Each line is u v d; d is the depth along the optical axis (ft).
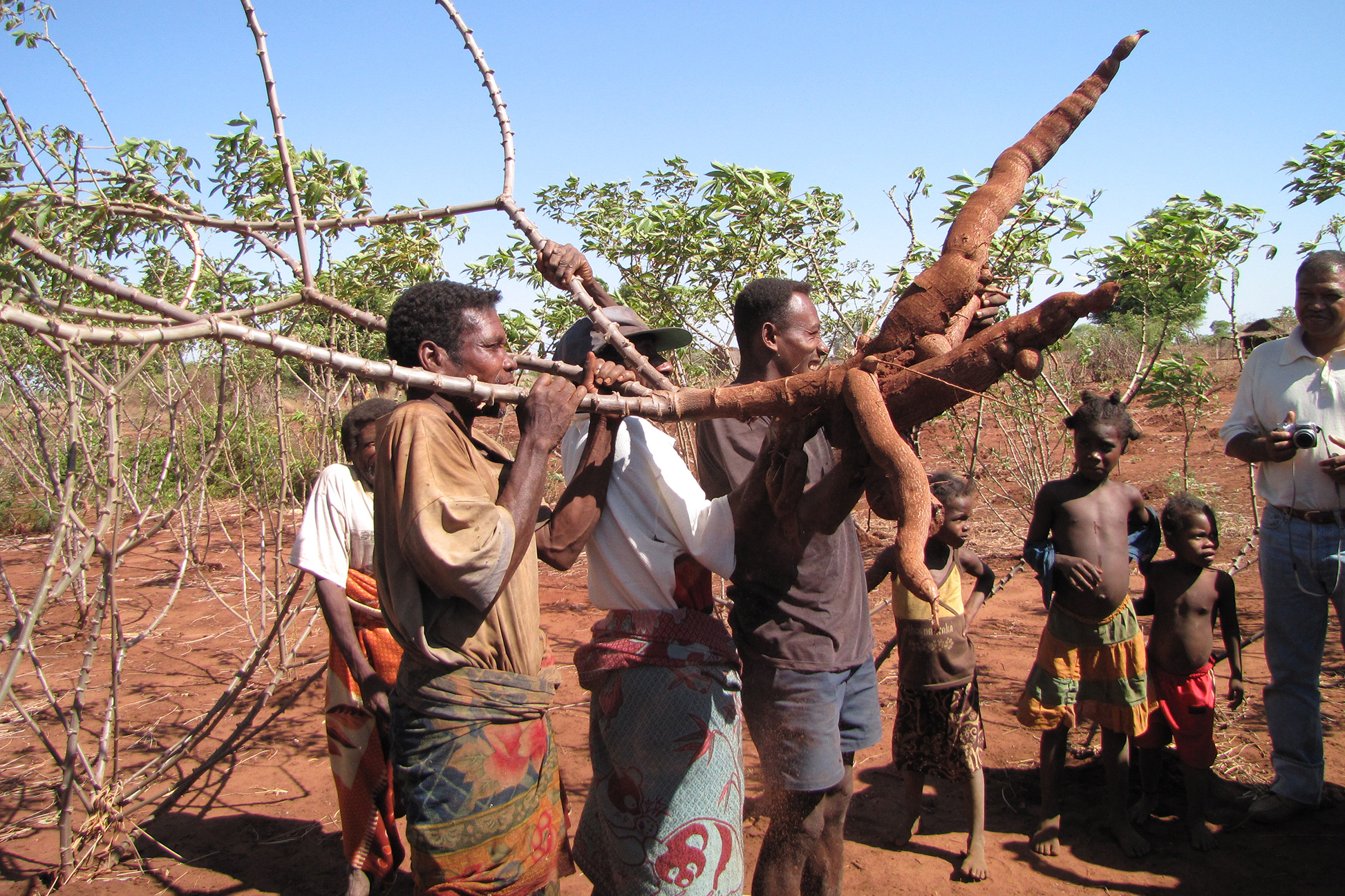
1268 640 10.99
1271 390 11.00
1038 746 12.82
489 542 5.70
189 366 15.83
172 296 11.60
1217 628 17.19
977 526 26.37
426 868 6.35
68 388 8.89
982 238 6.33
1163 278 13.87
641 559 6.63
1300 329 10.92
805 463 6.54
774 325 8.31
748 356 8.56
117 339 4.31
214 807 11.99
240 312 5.75
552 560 6.68
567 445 7.88
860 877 9.78
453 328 6.53
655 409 6.32
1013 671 15.79
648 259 15.76
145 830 11.30
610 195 16.67
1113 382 40.50
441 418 6.26
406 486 5.95
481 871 6.32
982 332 5.80
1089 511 10.37
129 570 25.81
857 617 7.98
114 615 10.65
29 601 22.57
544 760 6.73
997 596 20.70
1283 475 10.76
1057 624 10.30
